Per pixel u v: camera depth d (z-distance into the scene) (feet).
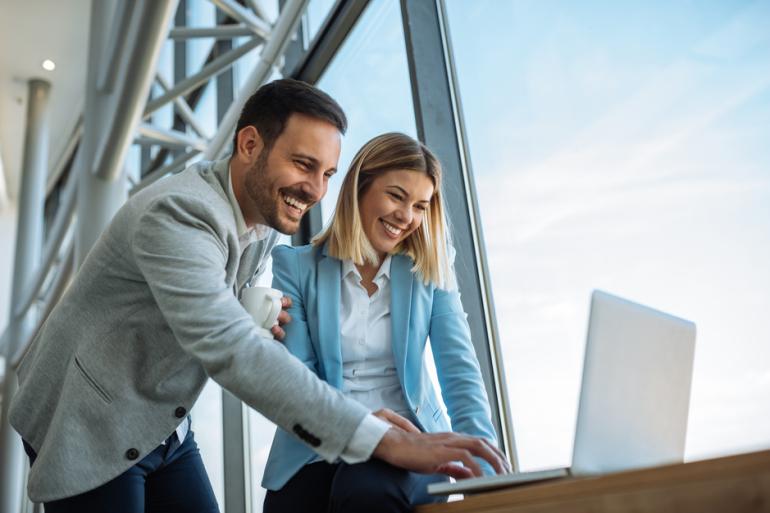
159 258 3.93
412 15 8.59
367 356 4.90
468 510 2.84
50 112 27.37
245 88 11.70
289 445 4.54
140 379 4.34
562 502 2.38
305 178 4.47
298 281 5.15
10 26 23.25
